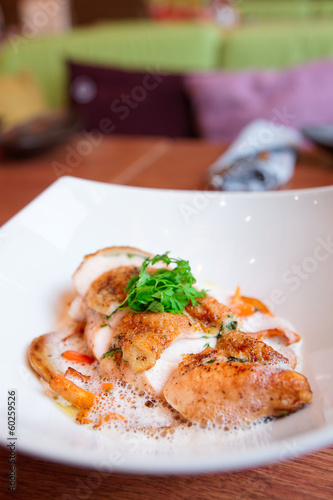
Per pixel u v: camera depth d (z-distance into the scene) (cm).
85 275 34
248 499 25
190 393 27
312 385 29
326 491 25
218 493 25
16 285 32
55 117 74
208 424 26
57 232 36
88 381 30
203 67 114
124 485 26
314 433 22
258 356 29
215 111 96
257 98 95
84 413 27
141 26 123
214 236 38
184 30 115
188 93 99
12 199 54
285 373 26
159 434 26
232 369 27
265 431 25
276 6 161
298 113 92
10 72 117
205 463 21
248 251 37
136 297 30
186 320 30
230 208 38
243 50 111
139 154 66
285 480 26
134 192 39
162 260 32
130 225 38
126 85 103
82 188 38
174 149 67
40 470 27
